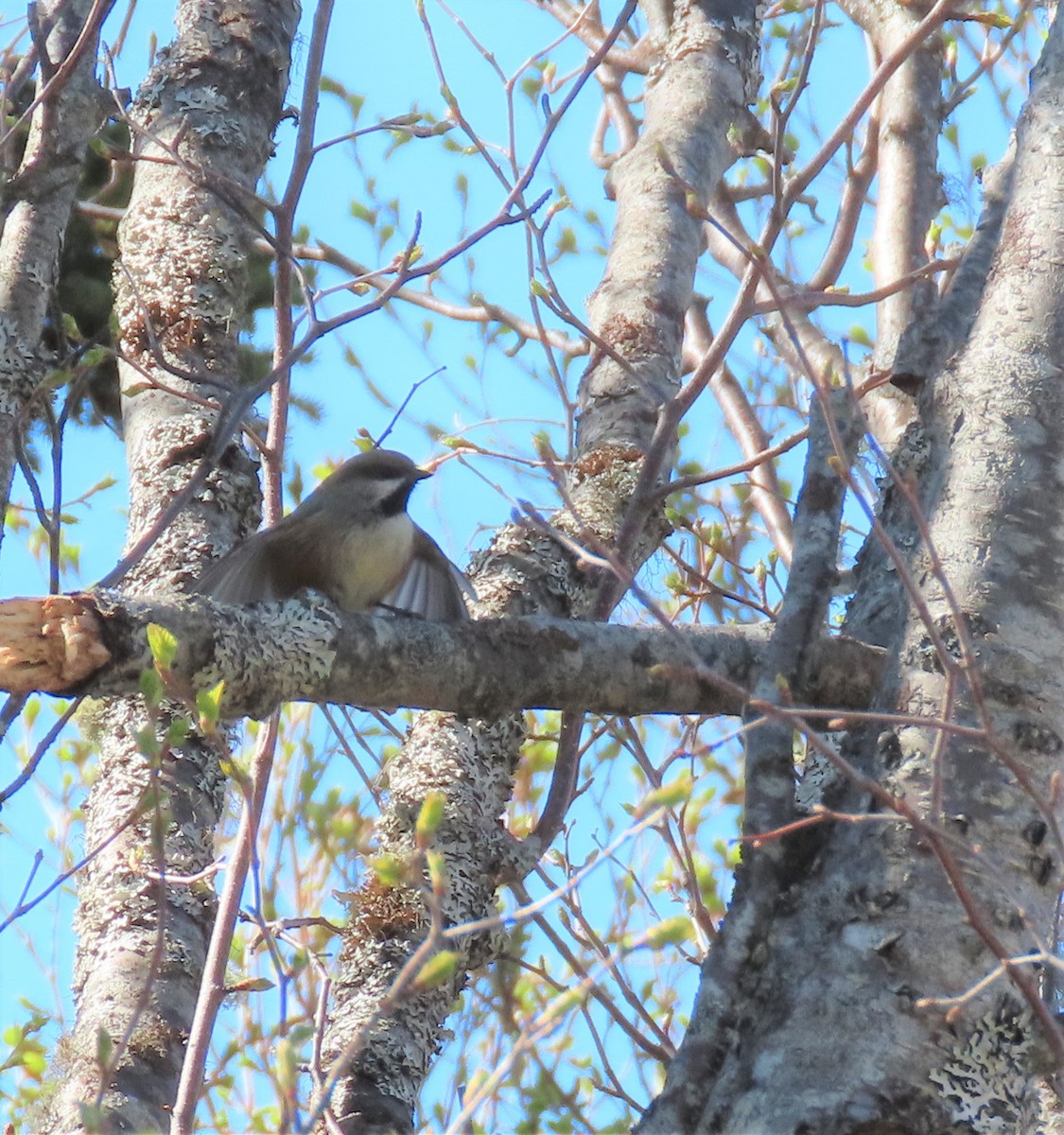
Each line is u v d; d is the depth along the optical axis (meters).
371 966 8.68
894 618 7.16
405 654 6.80
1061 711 6.20
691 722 11.61
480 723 9.43
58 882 5.98
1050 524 6.55
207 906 9.14
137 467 10.25
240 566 8.66
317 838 11.10
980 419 6.86
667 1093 5.63
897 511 7.21
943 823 5.87
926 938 5.65
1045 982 6.01
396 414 8.70
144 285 10.77
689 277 11.44
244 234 11.09
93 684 6.10
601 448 10.30
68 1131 7.84
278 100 11.84
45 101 7.93
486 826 9.05
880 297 8.60
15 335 8.52
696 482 8.36
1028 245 7.23
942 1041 5.47
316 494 9.49
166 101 11.41
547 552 9.77
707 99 12.21
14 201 8.11
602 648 7.17
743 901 5.99
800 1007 5.62
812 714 5.34
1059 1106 7.23
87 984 8.71
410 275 7.39
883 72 7.45
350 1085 8.09
